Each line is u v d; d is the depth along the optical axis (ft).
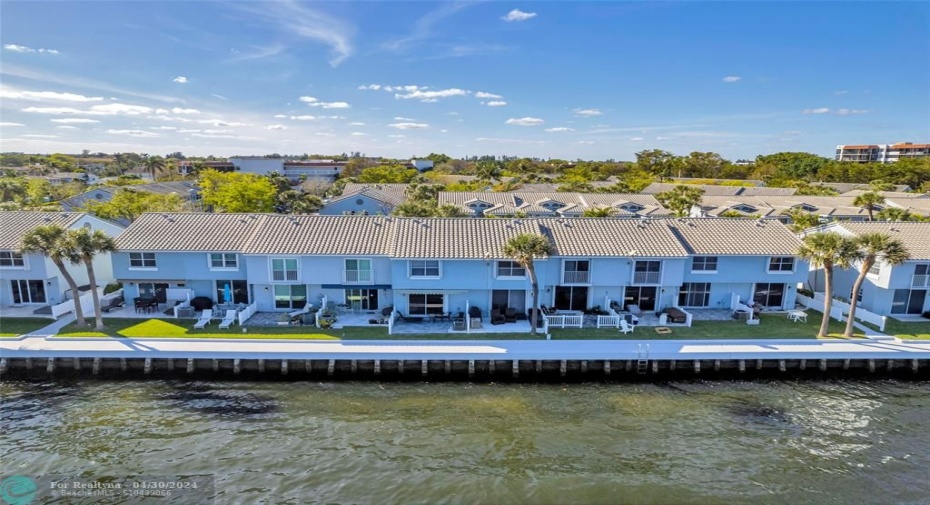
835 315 116.47
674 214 217.77
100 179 423.64
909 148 578.25
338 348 95.50
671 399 86.94
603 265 111.55
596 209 190.39
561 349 95.76
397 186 289.53
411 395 87.35
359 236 116.88
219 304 118.42
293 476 64.85
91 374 93.09
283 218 123.03
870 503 61.46
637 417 80.79
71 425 76.43
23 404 82.74
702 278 117.39
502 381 92.73
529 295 114.01
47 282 116.78
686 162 516.73
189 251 113.80
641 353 93.50
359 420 78.89
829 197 263.49
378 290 115.55
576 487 63.36
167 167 477.36
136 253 114.93
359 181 397.19
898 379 95.09
